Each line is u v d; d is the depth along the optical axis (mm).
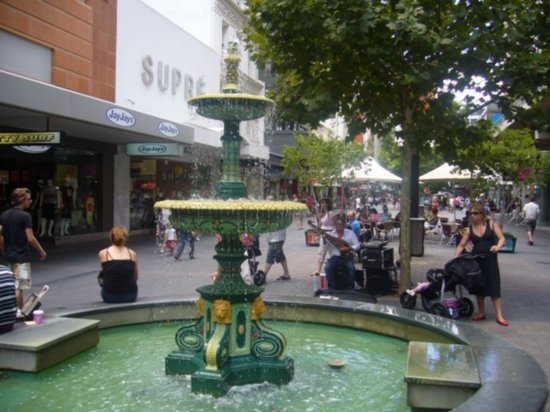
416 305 9133
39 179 17594
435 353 4773
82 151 18969
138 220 23703
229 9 31891
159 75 21938
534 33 8742
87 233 19547
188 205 4781
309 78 9891
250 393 4832
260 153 29984
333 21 8547
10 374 5160
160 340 6402
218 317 5008
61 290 10500
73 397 4641
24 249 7754
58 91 12352
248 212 4715
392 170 64188
